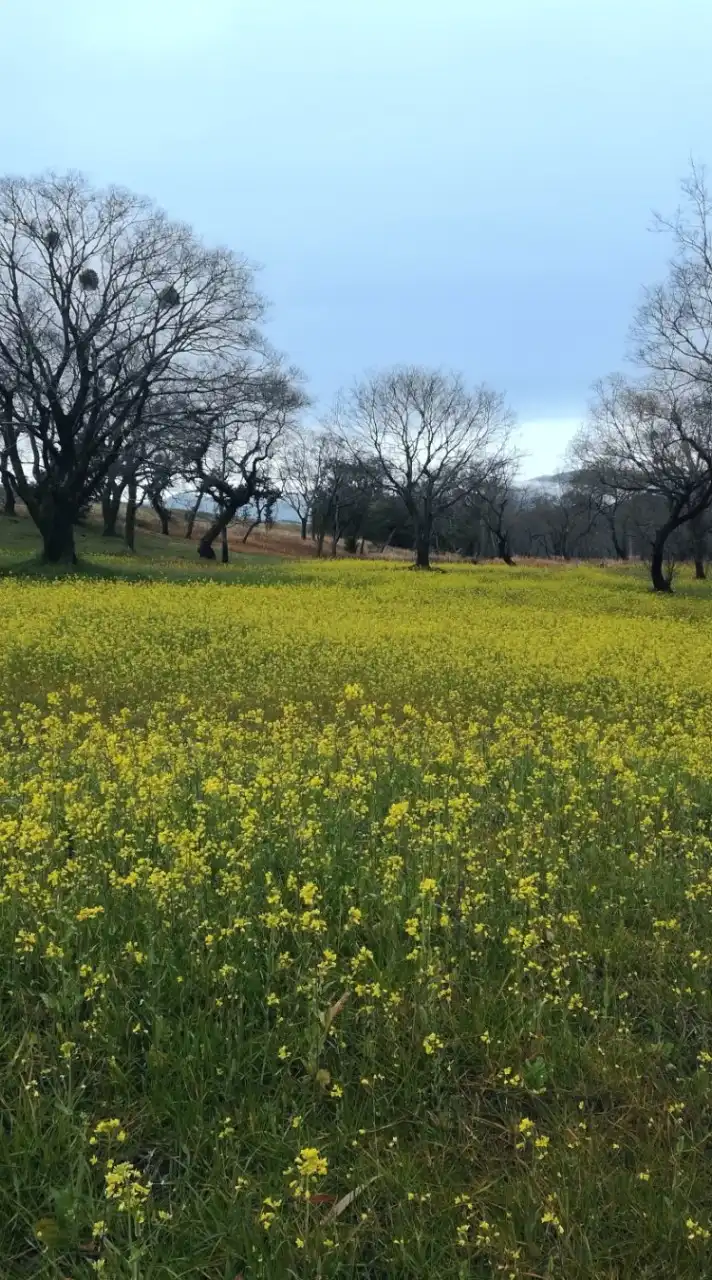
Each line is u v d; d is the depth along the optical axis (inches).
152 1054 140.6
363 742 325.1
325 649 578.9
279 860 213.5
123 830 217.8
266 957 169.0
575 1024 158.9
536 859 220.1
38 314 1286.9
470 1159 128.6
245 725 393.4
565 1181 122.4
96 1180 122.9
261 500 2691.9
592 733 356.8
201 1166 125.6
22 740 350.6
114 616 702.5
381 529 3444.9
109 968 160.7
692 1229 112.8
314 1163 110.0
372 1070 141.9
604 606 1078.4
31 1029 149.9
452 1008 159.3
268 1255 110.7
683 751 339.3
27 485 1312.7
